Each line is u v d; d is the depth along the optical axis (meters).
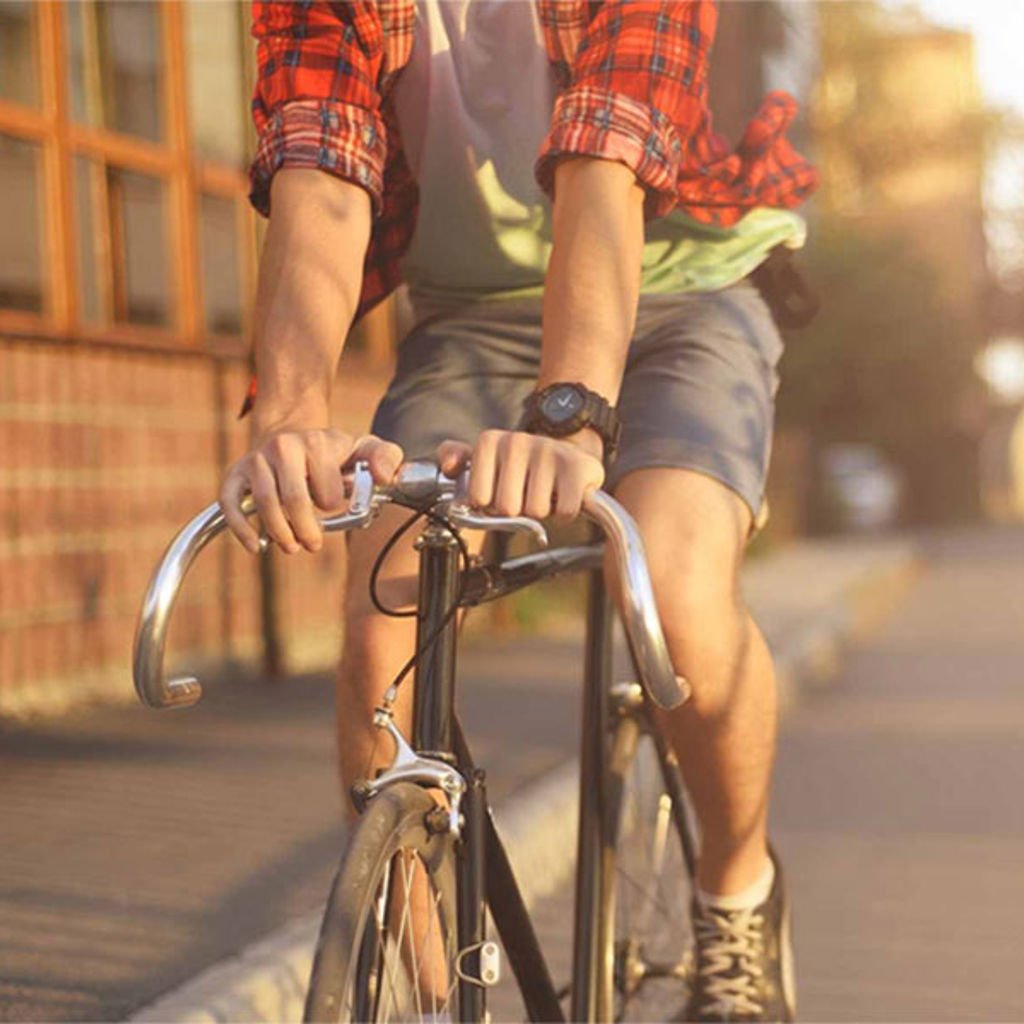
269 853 8.95
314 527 3.51
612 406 3.92
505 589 4.43
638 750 5.76
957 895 9.73
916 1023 7.54
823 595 31.03
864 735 15.77
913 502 85.19
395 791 3.69
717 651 4.75
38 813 9.84
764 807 5.25
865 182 65.19
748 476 4.79
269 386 4.08
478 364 5.04
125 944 7.26
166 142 15.63
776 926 5.53
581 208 4.21
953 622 28.81
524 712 14.49
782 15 57.00
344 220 4.30
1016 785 13.06
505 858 4.26
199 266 16.03
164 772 11.11
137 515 14.83
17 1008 6.38
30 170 13.80
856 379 57.12
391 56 4.66
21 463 13.36
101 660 14.27
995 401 83.56
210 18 16.59
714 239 5.09
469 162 4.91
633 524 3.58
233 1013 6.48
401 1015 3.70
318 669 16.70
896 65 64.81
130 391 14.77
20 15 13.88
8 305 13.54
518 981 4.51
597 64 4.41
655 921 5.92
